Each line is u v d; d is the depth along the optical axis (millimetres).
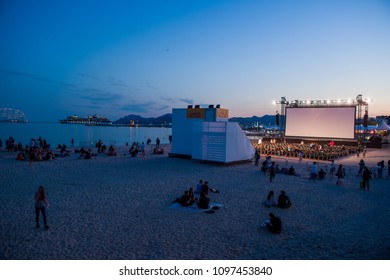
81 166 22516
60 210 11586
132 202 12961
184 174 20141
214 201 13547
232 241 8953
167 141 66750
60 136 84688
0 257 7508
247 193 15188
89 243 8547
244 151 26078
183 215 11336
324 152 31250
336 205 13320
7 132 109312
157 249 8242
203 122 25125
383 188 17156
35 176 18141
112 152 29281
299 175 20516
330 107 41531
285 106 45312
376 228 10352
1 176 17812
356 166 25438
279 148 33531
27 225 9859
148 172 20609
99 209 11852
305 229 10148
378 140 43812
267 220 10266
